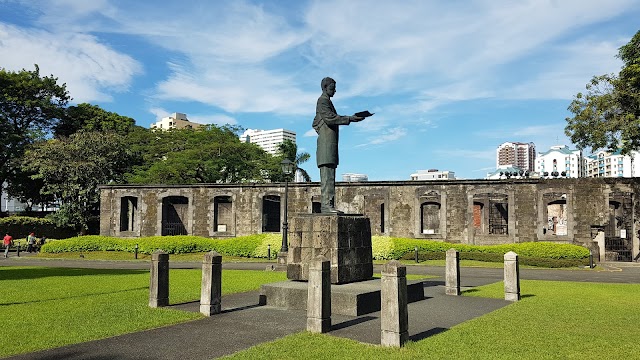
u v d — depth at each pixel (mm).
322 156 13969
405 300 8453
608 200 30406
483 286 16984
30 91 46031
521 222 31672
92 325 9875
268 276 19938
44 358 7617
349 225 13312
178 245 32812
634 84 27094
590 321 10344
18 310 11484
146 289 15305
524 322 10227
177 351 8000
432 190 33562
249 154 46812
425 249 29750
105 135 46000
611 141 28344
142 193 38156
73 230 46531
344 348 8031
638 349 8000
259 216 36438
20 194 49688
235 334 9203
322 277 9383
